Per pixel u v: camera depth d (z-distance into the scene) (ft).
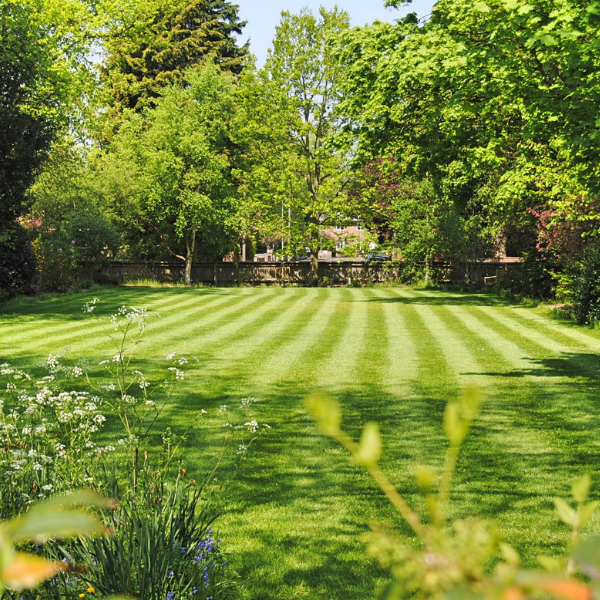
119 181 115.96
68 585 10.66
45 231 92.63
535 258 82.84
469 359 45.34
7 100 67.87
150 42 98.68
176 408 30.83
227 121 122.11
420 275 115.24
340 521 18.40
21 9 73.15
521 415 30.01
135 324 62.44
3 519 11.91
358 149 64.13
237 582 14.75
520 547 16.40
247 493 20.51
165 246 124.77
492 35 30.76
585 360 44.34
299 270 127.95
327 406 1.44
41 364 19.47
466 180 70.69
